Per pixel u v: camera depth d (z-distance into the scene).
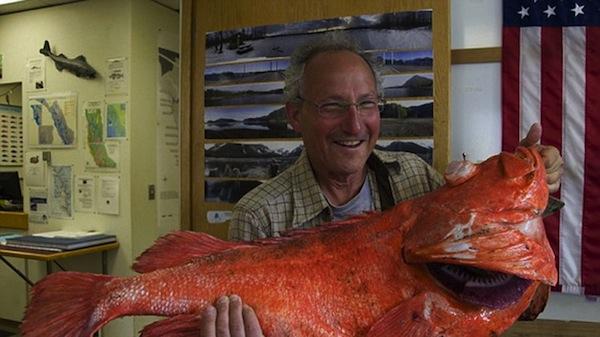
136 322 3.85
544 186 0.86
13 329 4.30
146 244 3.85
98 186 3.86
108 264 3.82
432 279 0.89
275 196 1.37
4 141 4.48
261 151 2.39
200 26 2.50
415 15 2.15
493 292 0.86
